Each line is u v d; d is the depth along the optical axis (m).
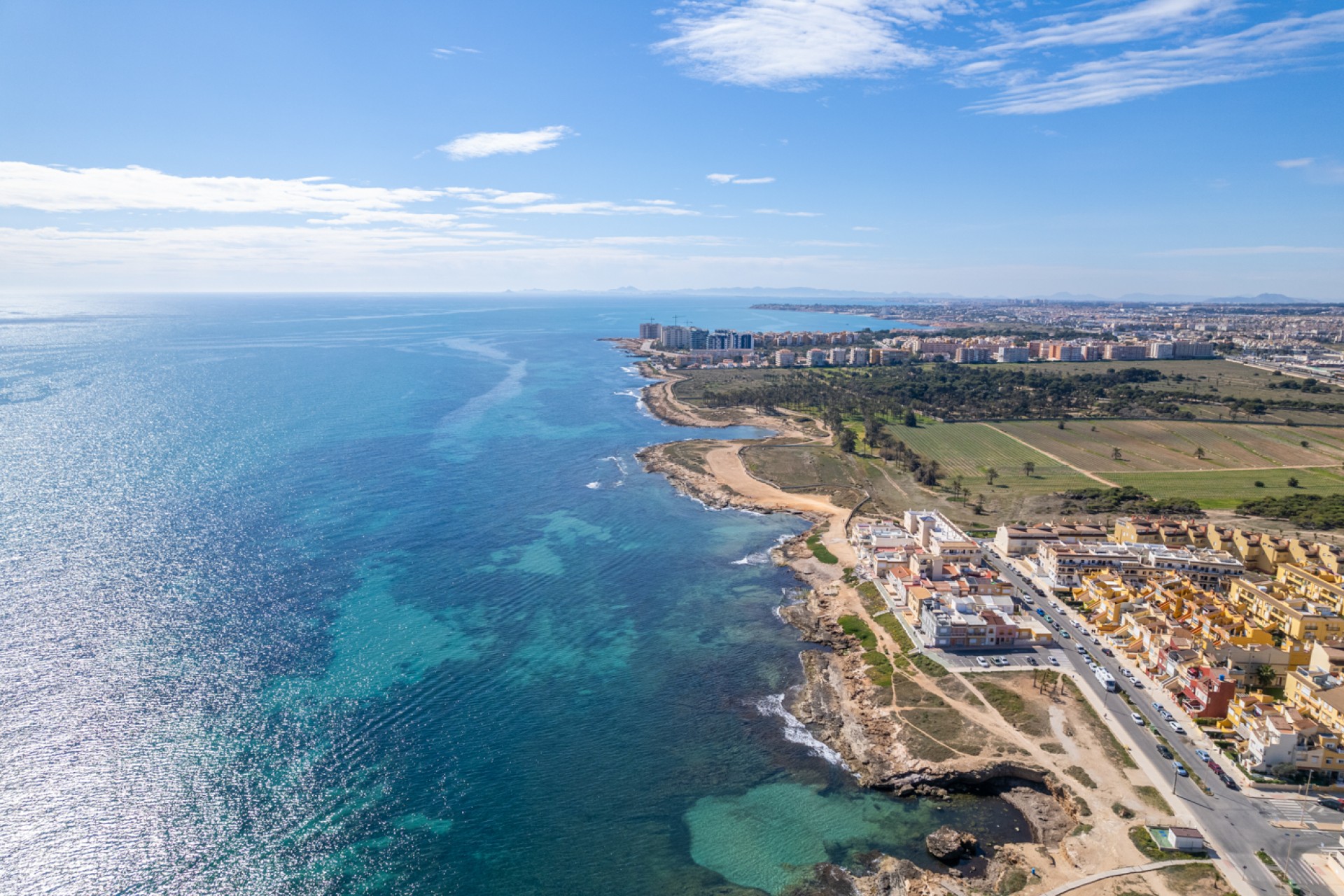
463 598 183.12
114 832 104.81
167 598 171.00
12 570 179.62
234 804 111.56
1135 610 170.38
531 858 106.25
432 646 159.75
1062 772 121.12
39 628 155.00
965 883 101.88
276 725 129.88
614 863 106.19
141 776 115.50
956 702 142.00
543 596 188.38
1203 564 190.25
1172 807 112.19
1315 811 111.38
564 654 161.12
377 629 164.62
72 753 119.12
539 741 131.62
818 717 142.88
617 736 134.50
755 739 135.38
